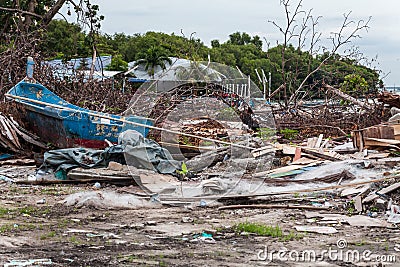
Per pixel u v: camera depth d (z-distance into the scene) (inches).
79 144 772.6
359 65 1275.8
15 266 292.0
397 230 398.6
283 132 991.0
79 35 1616.6
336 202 499.2
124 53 2797.7
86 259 309.6
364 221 422.0
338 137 928.3
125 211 466.9
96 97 1039.6
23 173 662.5
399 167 612.7
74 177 597.0
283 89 1201.4
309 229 397.1
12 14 1595.7
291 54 1366.9
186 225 412.5
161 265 299.9
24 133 796.0
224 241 362.0
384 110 954.7
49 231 383.6
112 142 772.6
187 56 1298.0
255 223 417.4
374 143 714.8
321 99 1240.8
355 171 598.9
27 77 832.3
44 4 1711.4
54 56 1417.3
